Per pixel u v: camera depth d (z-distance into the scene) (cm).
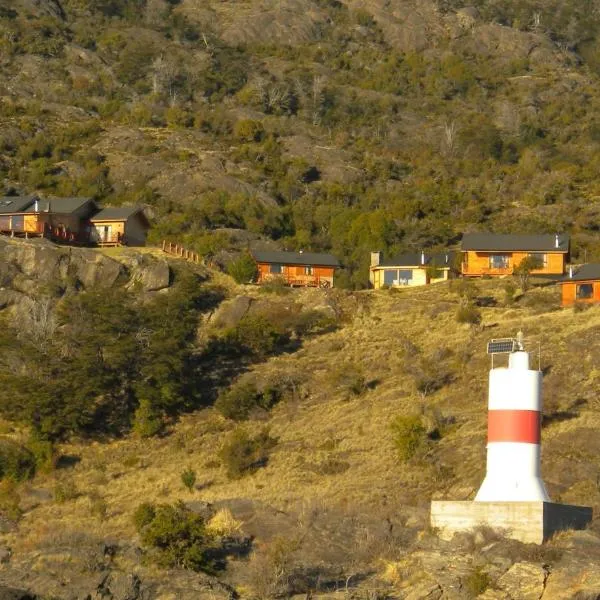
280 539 11200
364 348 19038
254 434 16588
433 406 16375
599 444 14275
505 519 10538
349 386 17462
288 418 16988
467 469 14312
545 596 9800
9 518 13475
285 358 19000
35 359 17725
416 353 18525
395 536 11231
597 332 17762
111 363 17588
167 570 10506
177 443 16538
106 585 10200
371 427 16088
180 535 10769
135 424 16962
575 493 13050
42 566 10525
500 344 11294
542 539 10400
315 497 13562
